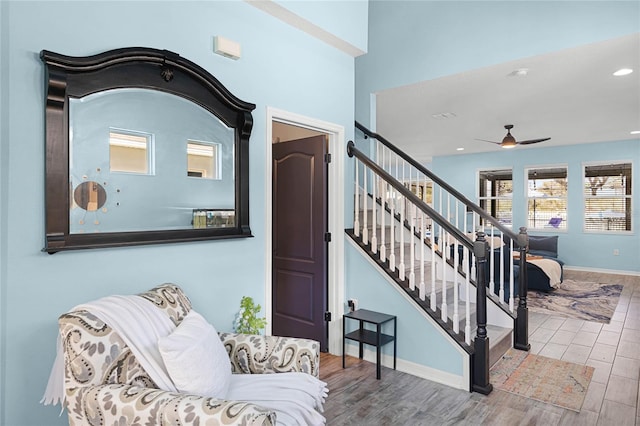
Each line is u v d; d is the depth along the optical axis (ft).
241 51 8.75
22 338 5.67
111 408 4.48
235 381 6.14
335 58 11.39
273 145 12.85
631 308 16.78
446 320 9.65
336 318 11.44
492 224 12.44
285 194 12.56
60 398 5.25
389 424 7.60
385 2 14.30
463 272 12.94
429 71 13.08
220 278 8.32
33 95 5.79
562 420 7.75
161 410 4.30
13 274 5.59
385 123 19.81
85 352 4.66
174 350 4.95
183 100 7.53
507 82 13.29
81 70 6.10
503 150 29.50
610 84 13.43
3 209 5.52
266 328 9.28
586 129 21.44
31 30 5.77
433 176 14.14
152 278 7.15
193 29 7.84
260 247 9.20
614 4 9.70
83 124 6.20
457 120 19.10
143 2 7.08
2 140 5.50
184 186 7.56
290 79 9.95
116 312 5.18
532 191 29.01
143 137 6.95
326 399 8.60
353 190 12.19
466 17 12.25
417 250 13.71
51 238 5.82
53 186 5.87
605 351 11.61
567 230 27.48
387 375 9.93
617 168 25.73
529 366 10.43
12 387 5.59
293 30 10.03
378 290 10.84
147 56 6.84
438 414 7.97
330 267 11.60
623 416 7.90
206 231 7.95
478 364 8.95
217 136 8.13
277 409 5.24
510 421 7.71
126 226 6.72
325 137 11.57
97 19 6.48
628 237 25.27
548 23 10.70
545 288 20.06
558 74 12.44
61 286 6.03
